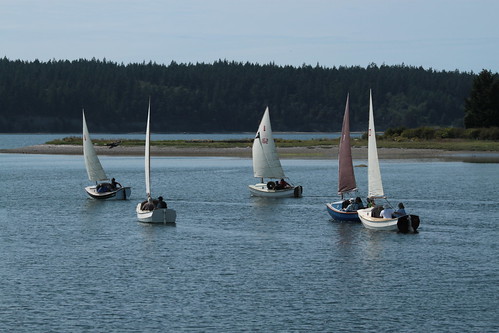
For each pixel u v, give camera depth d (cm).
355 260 7338
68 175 18150
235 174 17925
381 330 5172
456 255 7562
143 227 9544
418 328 5209
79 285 6359
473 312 5556
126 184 15575
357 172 18612
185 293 6103
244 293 6097
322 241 8394
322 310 5625
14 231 9262
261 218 10338
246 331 5172
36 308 5688
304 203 12156
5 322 5356
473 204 11781
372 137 9525
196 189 14400
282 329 5209
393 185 14738
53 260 7400
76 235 8925
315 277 6625
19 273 6794
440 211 10931
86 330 5200
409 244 8175
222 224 9775
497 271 6838
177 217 10500
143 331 5181
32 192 14188
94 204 12212
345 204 10106
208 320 5403
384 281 6462
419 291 6131
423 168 19312
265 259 7406
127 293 6106
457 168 19275
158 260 7381
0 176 17875
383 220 9062
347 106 10112
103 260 7394
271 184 13212
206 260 7369
